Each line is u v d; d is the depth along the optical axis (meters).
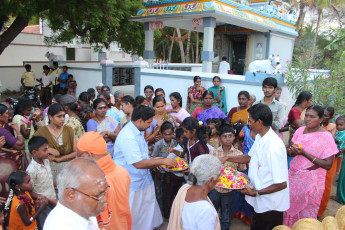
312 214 3.35
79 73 11.86
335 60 7.47
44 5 7.28
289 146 3.40
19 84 14.54
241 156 3.37
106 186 1.59
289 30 12.54
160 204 4.25
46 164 3.24
